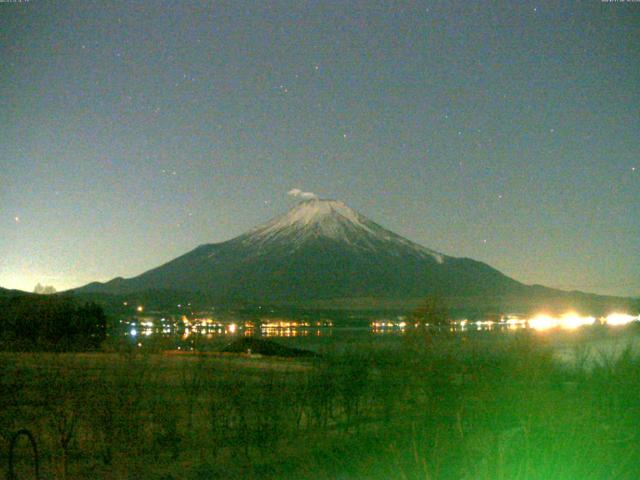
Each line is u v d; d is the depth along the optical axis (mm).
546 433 9789
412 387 15594
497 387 14023
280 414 14070
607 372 15289
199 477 10938
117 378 14969
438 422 13094
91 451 12320
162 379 16641
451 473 9938
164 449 12633
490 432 11273
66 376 15148
